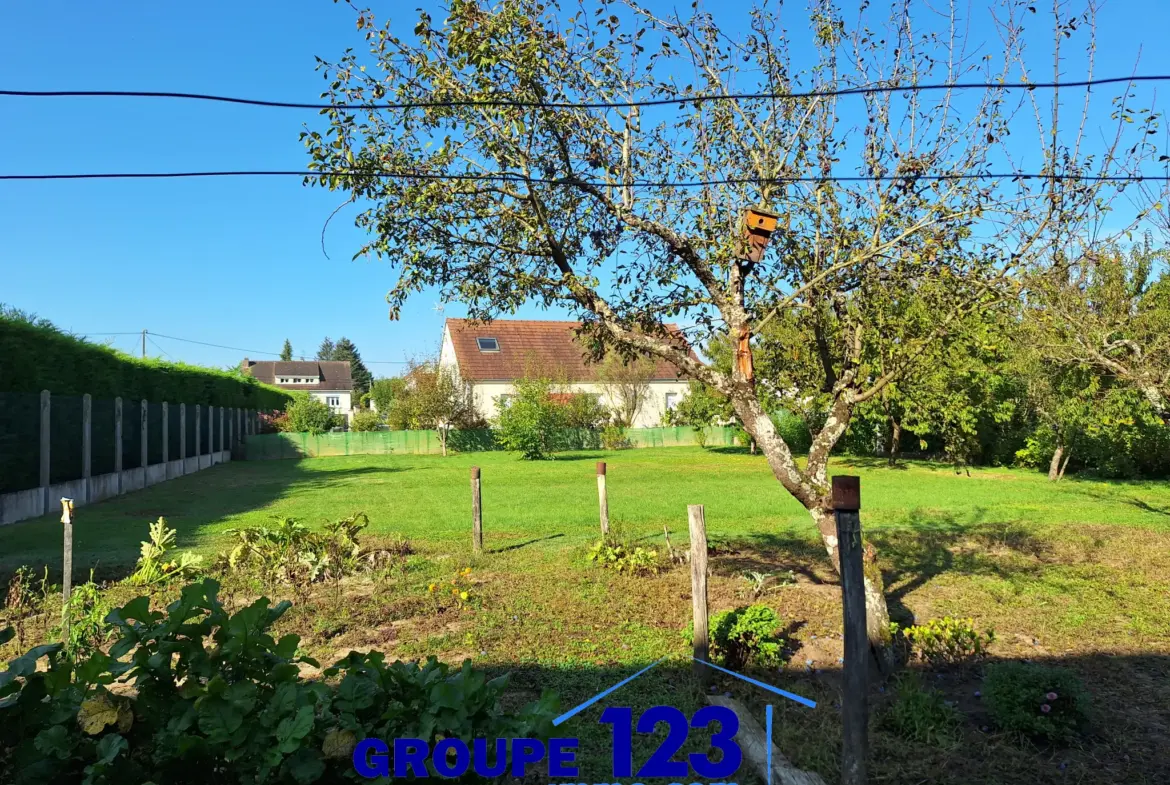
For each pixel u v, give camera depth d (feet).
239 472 89.30
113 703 8.33
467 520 43.88
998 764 13.53
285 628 21.50
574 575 27.96
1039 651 19.97
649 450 123.75
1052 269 20.24
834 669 18.25
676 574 28.30
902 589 26.66
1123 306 27.53
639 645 19.79
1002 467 84.43
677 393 151.43
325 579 27.66
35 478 49.44
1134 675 18.10
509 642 20.13
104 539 38.37
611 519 42.91
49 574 29.09
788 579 27.53
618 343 20.85
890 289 19.65
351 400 260.83
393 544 34.27
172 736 8.18
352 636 20.98
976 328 18.63
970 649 19.34
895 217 19.04
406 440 126.11
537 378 123.85
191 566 27.91
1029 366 65.26
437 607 23.41
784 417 107.86
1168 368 24.36
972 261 18.69
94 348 60.44
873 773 13.23
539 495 57.36
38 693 8.55
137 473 68.54
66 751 8.02
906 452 100.94
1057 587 26.71
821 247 20.22
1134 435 65.57
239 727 8.06
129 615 8.91
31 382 49.73
